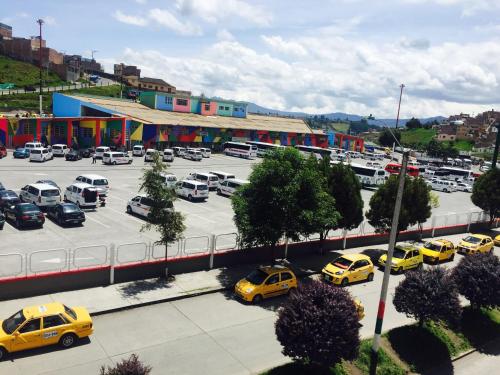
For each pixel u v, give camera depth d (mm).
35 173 49000
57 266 22094
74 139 71875
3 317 17156
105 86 146875
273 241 23531
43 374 14180
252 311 20375
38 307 16047
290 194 22453
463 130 191500
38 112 96000
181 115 89188
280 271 22406
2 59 146000
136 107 84250
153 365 15289
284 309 14945
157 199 21953
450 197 63656
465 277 21328
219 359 16078
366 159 107188
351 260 25516
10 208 30000
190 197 42875
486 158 144500
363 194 58688
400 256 28734
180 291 21375
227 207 41094
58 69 147000
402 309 18891
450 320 18516
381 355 17359
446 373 17484
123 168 57969
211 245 24703
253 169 23969
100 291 20484
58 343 15758
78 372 14438
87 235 28344
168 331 17781
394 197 31000
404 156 15078
